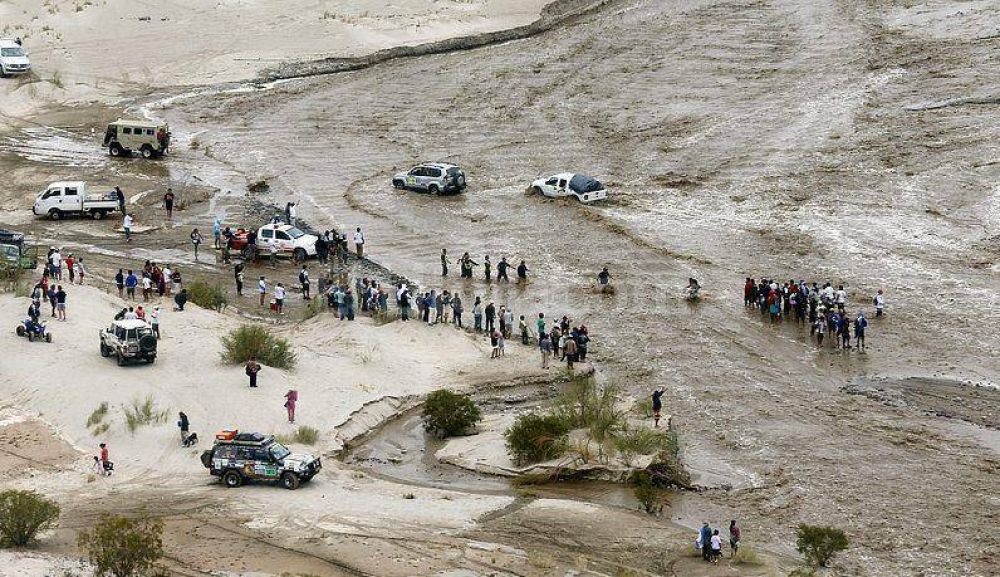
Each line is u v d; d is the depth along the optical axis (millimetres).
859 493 75938
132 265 124438
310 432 84625
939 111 165875
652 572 64688
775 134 166125
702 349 102688
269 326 107250
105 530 61688
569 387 94375
